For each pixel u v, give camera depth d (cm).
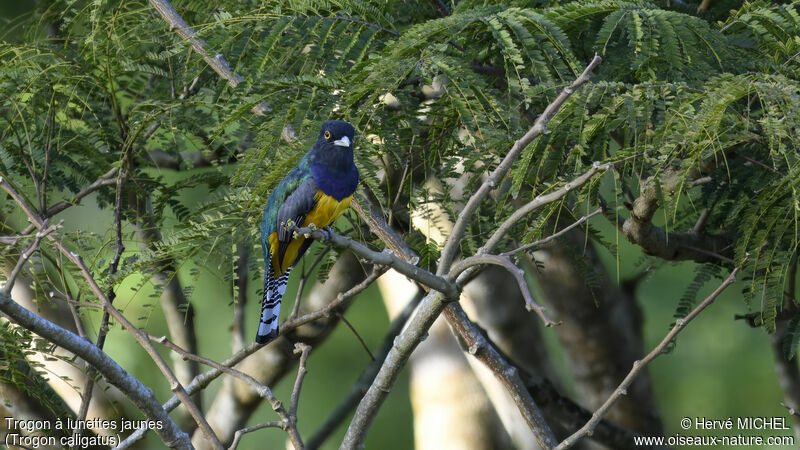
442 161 1030
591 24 965
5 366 1018
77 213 1466
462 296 1546
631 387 1600
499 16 895
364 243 1103
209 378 962
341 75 922
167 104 1091
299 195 884
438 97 986
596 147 904
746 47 966
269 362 1481
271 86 891
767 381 1989
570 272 1501
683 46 880
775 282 909
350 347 2227
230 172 1362
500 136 851
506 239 1045
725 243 1159
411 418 2219
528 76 977
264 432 2166
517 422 1539
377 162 1129
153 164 1336
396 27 1110
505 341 1596
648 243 1088
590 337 1573
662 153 823
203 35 957
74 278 1070
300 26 938
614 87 848
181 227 1090
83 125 1188
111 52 1154
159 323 1767
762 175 973
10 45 1142
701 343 2039
